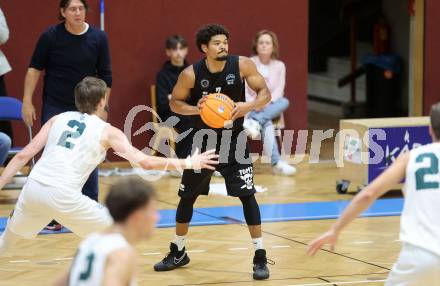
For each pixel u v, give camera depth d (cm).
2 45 2139
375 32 3011
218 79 1253
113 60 2223
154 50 2252
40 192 1103
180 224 1291
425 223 845
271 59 2197
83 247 672
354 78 3123
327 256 1367
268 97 1259
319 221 1639
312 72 3616
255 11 2316
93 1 2183
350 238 1494
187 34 2273
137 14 2230
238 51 2316
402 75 2941
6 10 2136
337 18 3616
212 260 1348
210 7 2281
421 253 831
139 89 2248
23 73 2161
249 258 1359
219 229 1565
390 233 1533
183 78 1258
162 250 1416
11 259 1352
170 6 2252
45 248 1424
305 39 2359
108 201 672
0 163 1727
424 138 1862
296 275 1254
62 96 1541
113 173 2116
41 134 1141
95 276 651
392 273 858
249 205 1257
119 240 659
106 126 1137
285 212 1716
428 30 2427
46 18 2166
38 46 1534
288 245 1442
